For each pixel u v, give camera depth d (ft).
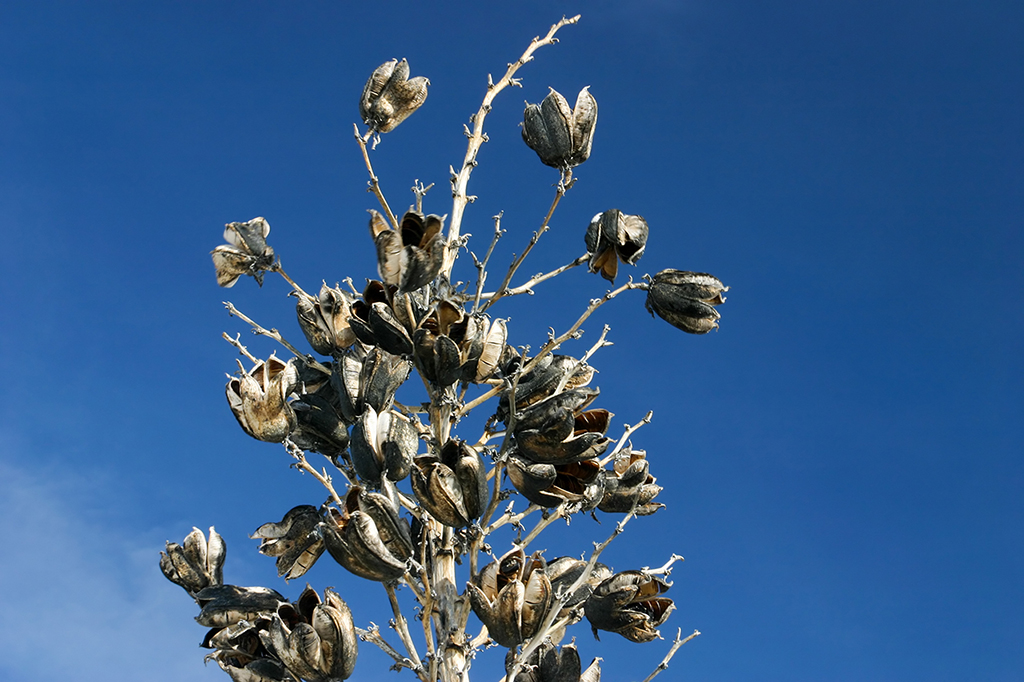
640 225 5.00
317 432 4.94
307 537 4.90
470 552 4.83
